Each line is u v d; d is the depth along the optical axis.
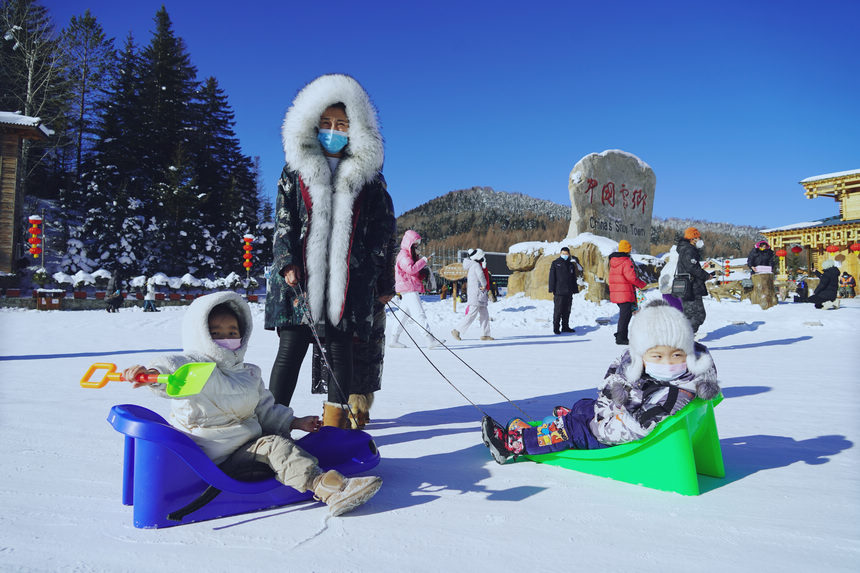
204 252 34.44
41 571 1.64
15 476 2.55
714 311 13.91
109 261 29.88
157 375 1.99
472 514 2.13
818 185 31.11
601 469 2.62
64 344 9.59
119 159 35.56
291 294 3.13
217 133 45.44
